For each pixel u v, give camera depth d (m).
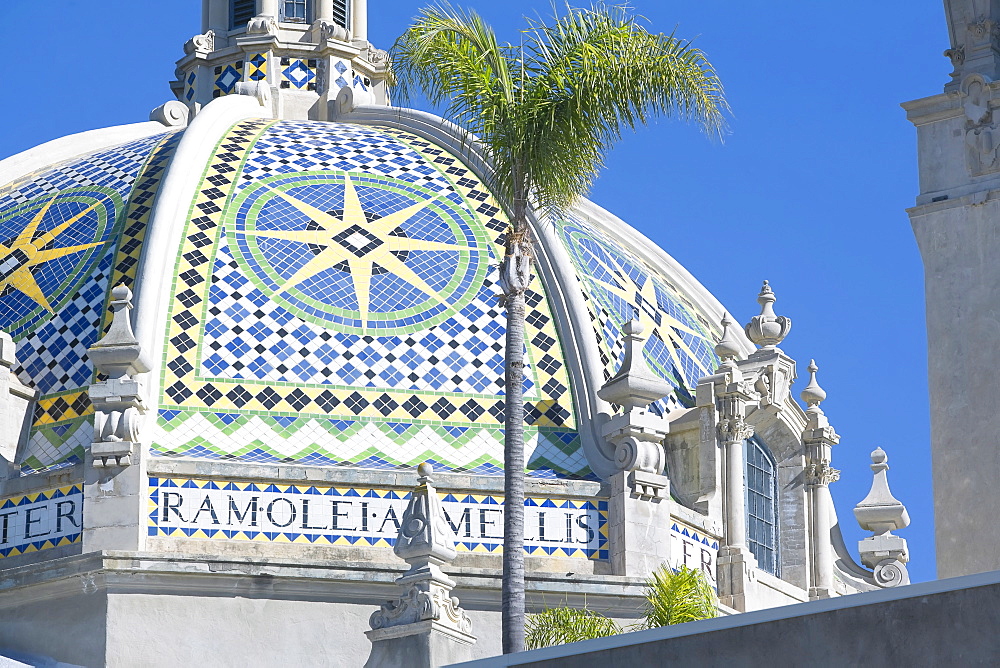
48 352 37.66
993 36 25.03
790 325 41.28
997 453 23.77
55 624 34.22
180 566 33.97
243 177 40.38
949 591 19.64
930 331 24.44
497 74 28.69
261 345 37.06
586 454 37.16
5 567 35.19
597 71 28.23
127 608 33.91
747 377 40.28
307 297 37.88
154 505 34.91
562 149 28.47
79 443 36.25
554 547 35.97
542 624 30.39
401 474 35.59
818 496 41.34
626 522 36.06
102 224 39.72
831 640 20.06
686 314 42.97
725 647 20.56
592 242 42.19
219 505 35.06
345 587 34.38
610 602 35.31
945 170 24.83
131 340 35.62
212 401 36.28
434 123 43.66
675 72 28.31
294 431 36.25
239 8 50.53
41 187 42.12
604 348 38.91
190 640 33.88
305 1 50.34
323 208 39.75
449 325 38.00
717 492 38.66
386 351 37.41
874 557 42.69
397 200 40.34
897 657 19.70
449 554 31.39
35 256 39.59
